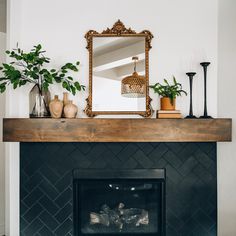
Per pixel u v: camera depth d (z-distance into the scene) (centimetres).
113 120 294
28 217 310
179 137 293
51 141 294
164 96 302
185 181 309
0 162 423
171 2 316
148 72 313
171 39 315
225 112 316
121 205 313
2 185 425
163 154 310
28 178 310
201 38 315
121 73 314
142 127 293
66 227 310
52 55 317
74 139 294
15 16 312
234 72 319
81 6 317
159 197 309
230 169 315
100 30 316
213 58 314
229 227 316
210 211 309
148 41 313
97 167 310
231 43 318
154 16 316
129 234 311
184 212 309
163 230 306
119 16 317
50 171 311
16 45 312
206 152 310
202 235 308
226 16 313
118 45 314
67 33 316
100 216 313
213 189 309
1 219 421
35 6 317
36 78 292
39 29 316
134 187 310
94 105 313
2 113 425
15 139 293
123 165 310
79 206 309
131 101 312
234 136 314
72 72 316
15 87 290
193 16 316
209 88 313
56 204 310
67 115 299
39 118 294
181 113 314
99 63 314
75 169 310
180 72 314
